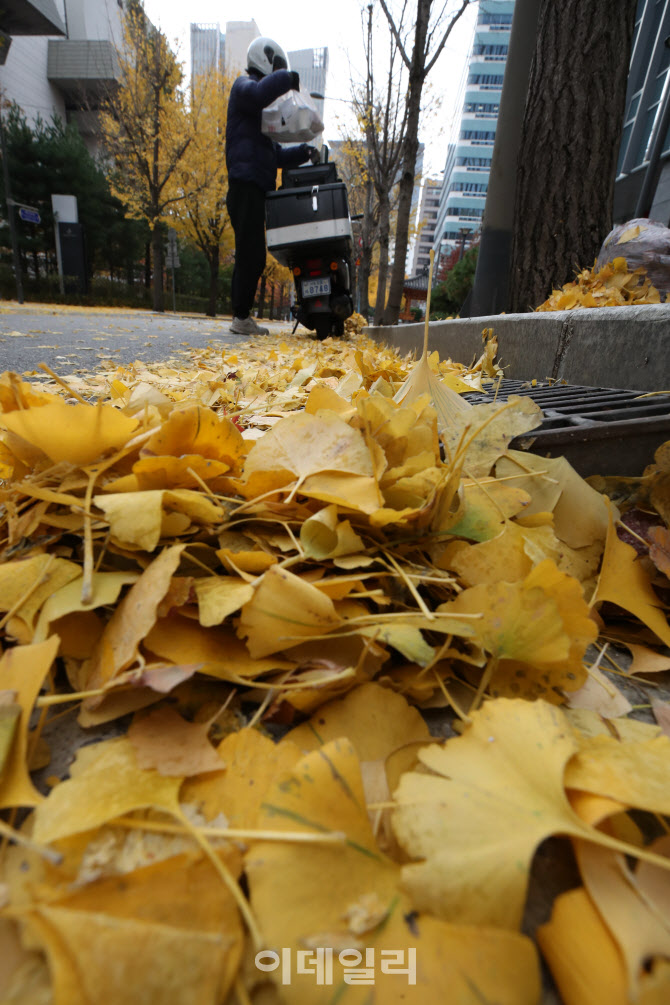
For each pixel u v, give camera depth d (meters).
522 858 0.42
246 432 1.38
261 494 0.90
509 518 0.99
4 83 27.30
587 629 0.67
